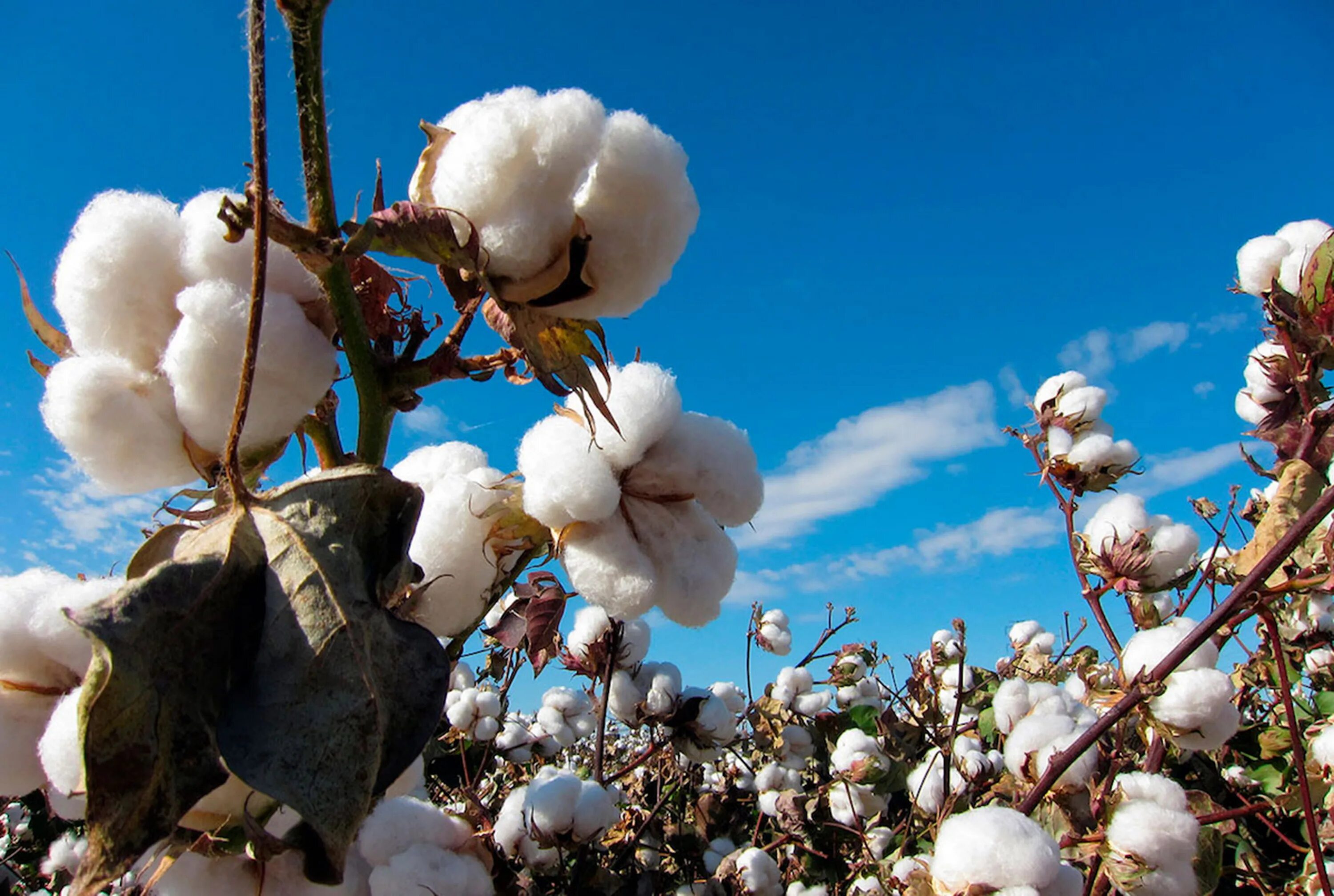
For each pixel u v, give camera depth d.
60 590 0.32
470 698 1.09
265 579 0.29
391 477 0.31
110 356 0.33
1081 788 0.65
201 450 0.33
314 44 0.31
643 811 1.07
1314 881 0.70
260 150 0.28
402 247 0.32
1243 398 0.79
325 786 0.27
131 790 0.25
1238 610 0.57
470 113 0.34
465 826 0.51
